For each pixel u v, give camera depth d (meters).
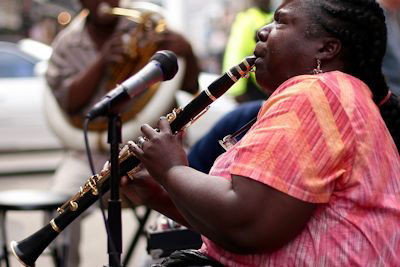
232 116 3.82
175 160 2.46
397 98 2.77
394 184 2.46
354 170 2.37
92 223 7.79
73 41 5.27
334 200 2.38
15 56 11.25
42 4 15.09
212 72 13.73
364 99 2.45
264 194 2.29
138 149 2.52
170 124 2.61
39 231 2.84
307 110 2.34
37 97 11.13
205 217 2.36
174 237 3.47
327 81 2.40
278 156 2.30
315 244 2.37
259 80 2.58
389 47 5.36
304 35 2.49
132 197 2.97
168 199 2.87
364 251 2.37
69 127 5.20
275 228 2.30
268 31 2.57
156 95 4.98
